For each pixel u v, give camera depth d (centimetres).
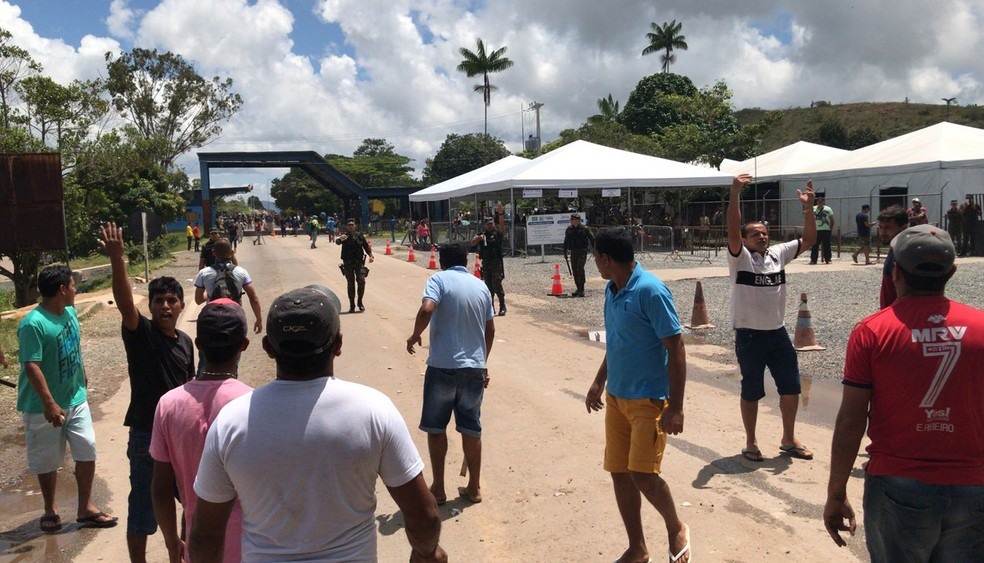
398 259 2912
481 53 6675
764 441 605
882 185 2788
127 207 3017
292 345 212
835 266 2016
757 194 3619
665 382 379
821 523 449
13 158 1393
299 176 9288
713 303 1366
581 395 768
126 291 371
